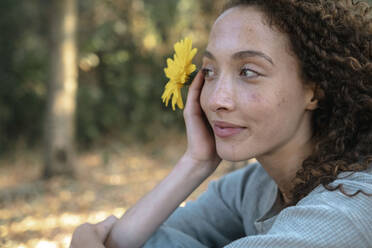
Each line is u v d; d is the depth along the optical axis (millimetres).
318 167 944
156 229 1131
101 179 4965
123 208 3797
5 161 6055
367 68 964
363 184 849
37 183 4754
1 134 6445
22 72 6535
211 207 1298
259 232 1076
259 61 921
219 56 965
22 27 6625
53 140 4926
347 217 803
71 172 4973
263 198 1162
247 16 956
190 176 1141
